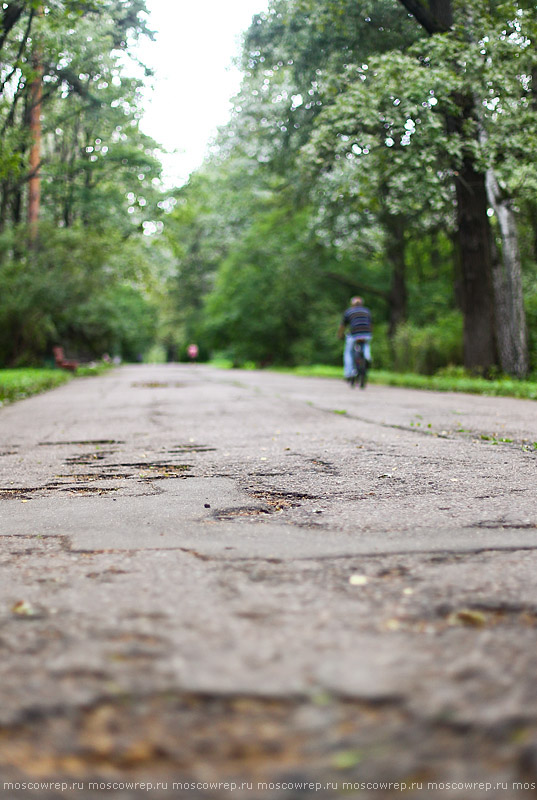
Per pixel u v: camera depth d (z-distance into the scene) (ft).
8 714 6.57
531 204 70.69
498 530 13.41
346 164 62.90
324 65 69.77
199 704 6.66
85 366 135.23
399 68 54.80
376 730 6.15
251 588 10.07
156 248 119.65
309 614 8.92
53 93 75.36
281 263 128.57
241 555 11.96
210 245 131.03
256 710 6.52
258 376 102.68
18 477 21.84
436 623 8.56
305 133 76.69
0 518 15.80
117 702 6.73
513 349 68.69
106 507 16.70
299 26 68.90
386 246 99.35
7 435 33.94
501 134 57.88
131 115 80.79
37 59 61.21
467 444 26.45
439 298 127.85
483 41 57.47
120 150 88.94
